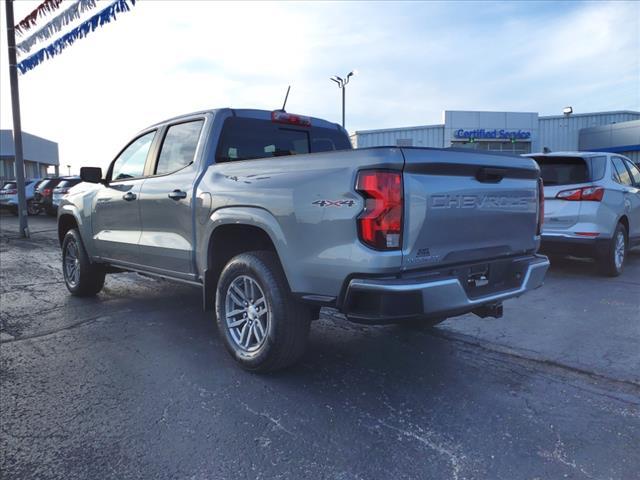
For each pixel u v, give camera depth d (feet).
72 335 15.78
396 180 9.73
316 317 12.72
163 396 11.40
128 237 16.98
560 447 9.22
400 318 9.79
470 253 11.28
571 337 15.25
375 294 9.77
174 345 14.82
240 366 12.87
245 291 12.69
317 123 17.67
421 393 11.51
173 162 15.67
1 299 20.57
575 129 125.08
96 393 11.57
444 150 10.55
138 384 12.06
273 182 11.59
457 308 10.41
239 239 13.76
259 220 11.76
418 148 10.08
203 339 15.34
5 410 10.77
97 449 9.25
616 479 8.27
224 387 11.85
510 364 13.24
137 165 17.37
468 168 10.95
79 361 13.56
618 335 15.37
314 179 10.69
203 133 14.73
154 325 16.81
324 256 10.50
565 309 18.28
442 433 9.73
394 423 10.13
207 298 13.73
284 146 16.40
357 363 13.35
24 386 11.97
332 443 9.39
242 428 9.96
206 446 9.33
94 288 20.61
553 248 23.61
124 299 20.52
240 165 12.82
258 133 15.65
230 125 14.98
